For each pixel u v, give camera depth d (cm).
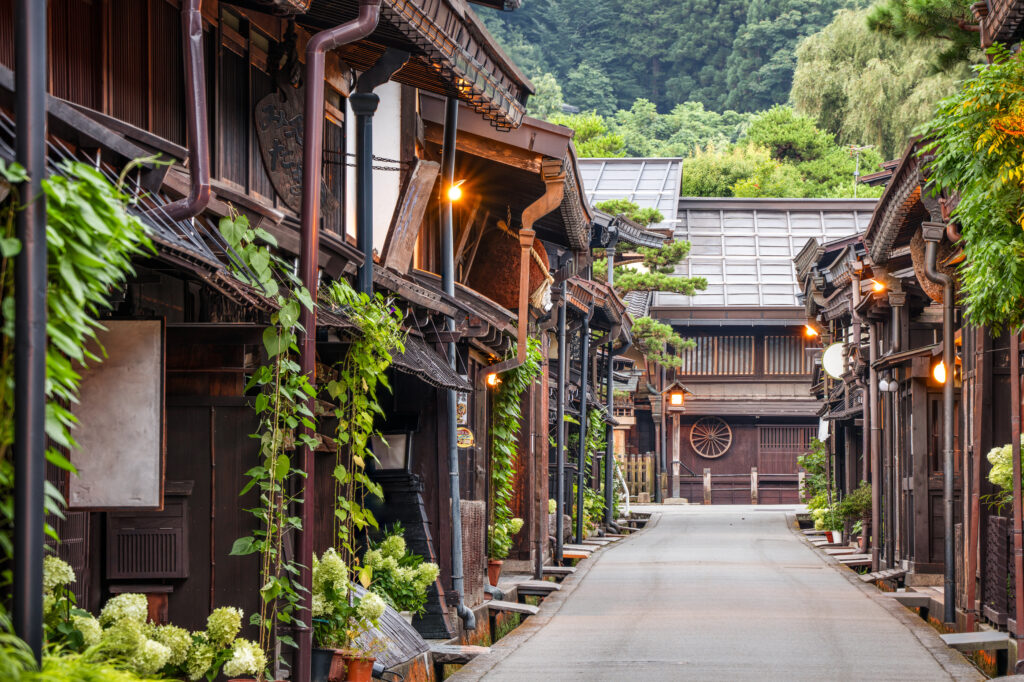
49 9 752
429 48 1026
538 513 2352
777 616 1678
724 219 6488
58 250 467
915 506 2106
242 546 778
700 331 5716
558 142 1530
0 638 411
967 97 1061
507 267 1970
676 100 10362
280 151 1054
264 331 794
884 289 2208
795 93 7462
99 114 680
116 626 652
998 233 1078
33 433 444
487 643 1569
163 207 684
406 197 1323
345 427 994
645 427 5738
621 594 1978
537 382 2488
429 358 1284
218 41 956
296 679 788
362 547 1323
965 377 1603
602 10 10775
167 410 807
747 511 4612
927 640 1434
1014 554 1277
